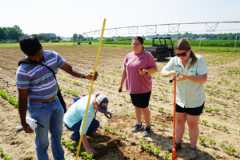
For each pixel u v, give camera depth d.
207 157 5.96
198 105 5.66
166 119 8.30
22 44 4.03
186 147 6.32
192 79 5.34
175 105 5.41
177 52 5.31
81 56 31.56
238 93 12.44
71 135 6.56
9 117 8.39
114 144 6.38
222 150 6.33
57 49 45.28
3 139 6.88
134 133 7.09
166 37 26.52
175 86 5.39
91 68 20.45
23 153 6.18
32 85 4.34
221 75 17.98
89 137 6.77
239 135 7.29
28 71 4.20
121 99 10.59
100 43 4.98
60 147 5.07
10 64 22.20
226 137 7.12
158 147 6.32
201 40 56.53
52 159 5.82
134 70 6.46
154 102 10.28
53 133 4.95
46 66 4.35
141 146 6.27
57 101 4.75
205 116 8.83
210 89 13.23
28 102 4.56
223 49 45.12
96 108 5.71
